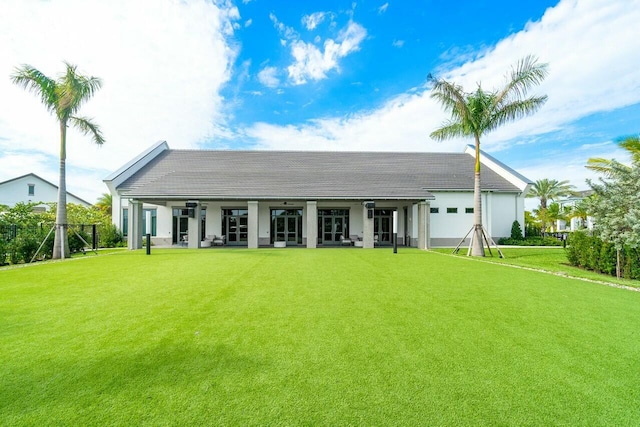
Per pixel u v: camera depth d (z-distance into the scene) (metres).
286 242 20.39
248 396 2.41
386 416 2.16
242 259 11.47
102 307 4.91
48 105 12.06
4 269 9.05
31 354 3.16
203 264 10.04
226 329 3.90
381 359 3.06
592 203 8.54
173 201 19.83
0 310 4.74
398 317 4.41
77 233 13.77
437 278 7.53
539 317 4.42
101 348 3.31
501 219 20.67
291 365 2.93
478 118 12.96
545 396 2.42
